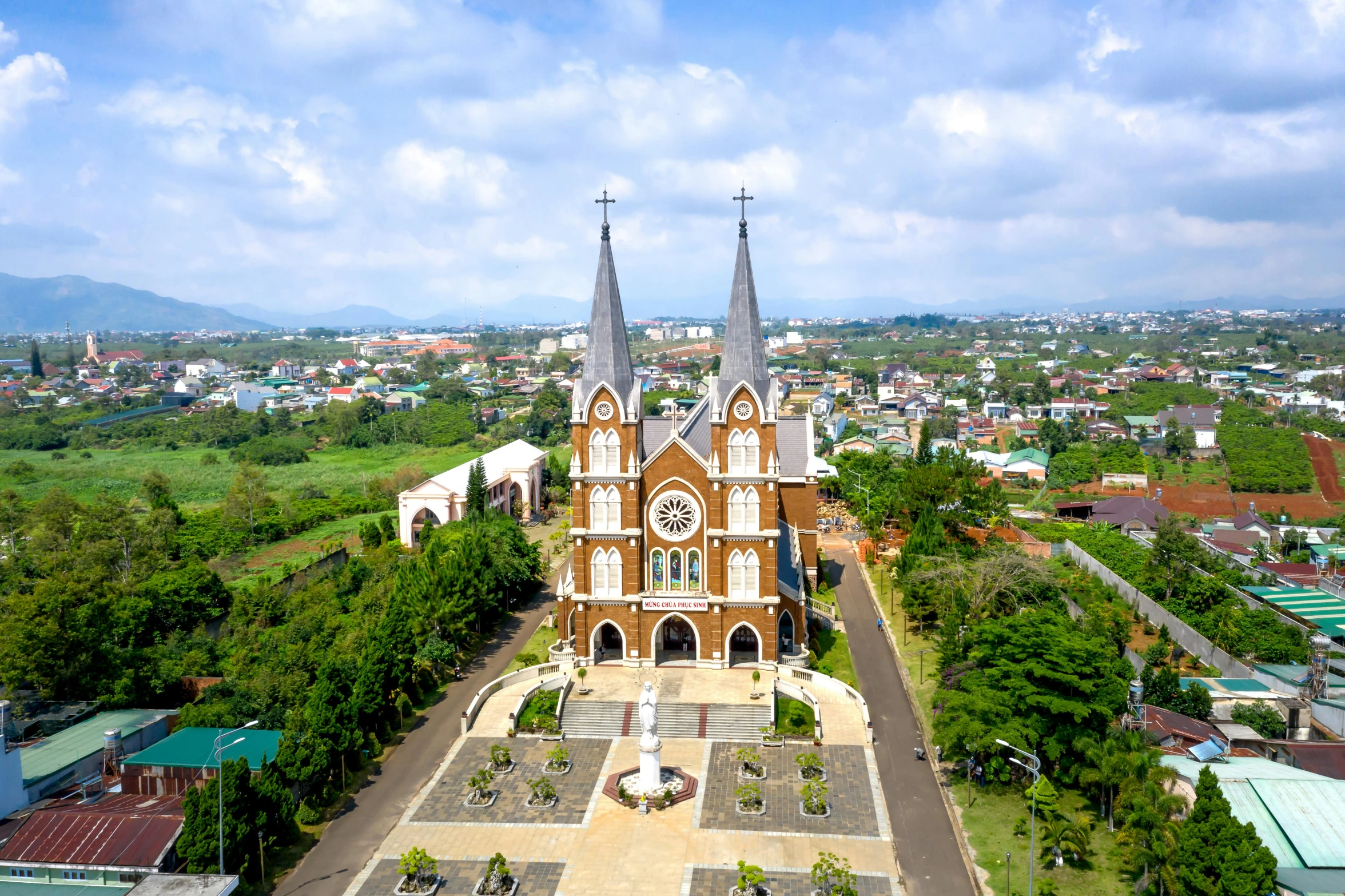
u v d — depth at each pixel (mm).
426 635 96312
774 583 92562
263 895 59156
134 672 86375
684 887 59938
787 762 77188
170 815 60188
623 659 95688
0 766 63344
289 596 113375
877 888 59656
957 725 70750
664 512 93625
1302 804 57438
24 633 79562
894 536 145125
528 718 84938
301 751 68000
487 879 59281
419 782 74312
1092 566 124375
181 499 196000
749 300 91562
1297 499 181500
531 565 120500
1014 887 59219
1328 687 80188
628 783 73000
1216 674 88312
